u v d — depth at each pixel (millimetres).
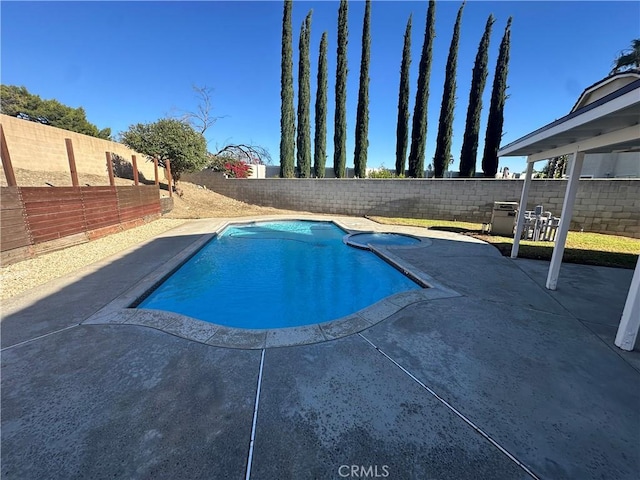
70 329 3000
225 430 1741
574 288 4359
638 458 1590
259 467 1510
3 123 9008
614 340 2879
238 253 8188
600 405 1993
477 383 2213
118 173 13922
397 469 1509
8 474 1454
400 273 5598
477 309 3602
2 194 4969
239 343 2764
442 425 1801
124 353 2570
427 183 12375
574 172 3979
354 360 2506
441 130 15195
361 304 5086
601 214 8914
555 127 3488
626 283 4586
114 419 1817
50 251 5992
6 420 1801
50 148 10422
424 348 2711
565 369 2402
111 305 3621
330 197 14609
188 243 7590
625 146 3941
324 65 17266
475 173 15172
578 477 1480
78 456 1558
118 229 8656
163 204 12211
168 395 2045
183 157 14062
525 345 2779
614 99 2352
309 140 18328
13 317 3262
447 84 14812
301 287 5824
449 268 5438
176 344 2732
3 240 4996
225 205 15789
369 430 1755
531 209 10156
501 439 1702
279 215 14086
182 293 5512
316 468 1509
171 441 1659
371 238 9094
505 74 13727
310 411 1904
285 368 2381
